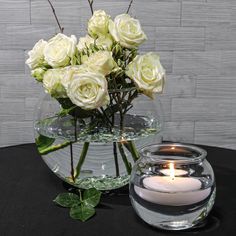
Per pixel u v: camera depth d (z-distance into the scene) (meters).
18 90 1.33
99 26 0.80
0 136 1.35
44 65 0.81
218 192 0.86
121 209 0.81
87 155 0.82
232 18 1.32
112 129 0.81
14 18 1.28
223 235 0.73
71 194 0.82
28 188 0.88
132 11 1.29
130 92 0.81
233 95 1.37
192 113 1.37
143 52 1.31
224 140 1.40
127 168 0.83
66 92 0.77
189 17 1.30
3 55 1.30
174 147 0.81
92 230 0.74
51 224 0.76
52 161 0.84
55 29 1.29
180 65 1.33
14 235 0.73
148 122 0.84
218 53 1.34
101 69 0.76
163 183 0.74
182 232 0.74
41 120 0.84
